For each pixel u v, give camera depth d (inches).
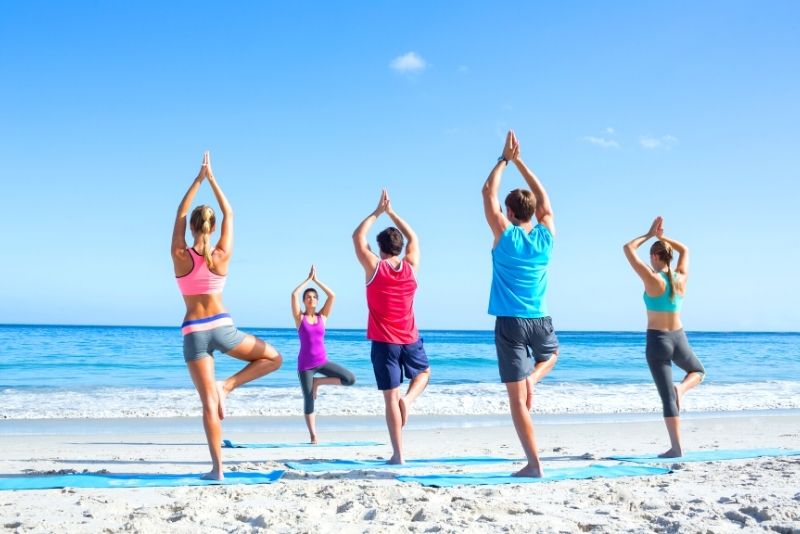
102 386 746.8
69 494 183.5
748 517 150.9
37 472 225.8
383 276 233.0
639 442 346.0
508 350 202.4
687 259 265.1
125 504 169.5
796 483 202.4
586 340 2721.5
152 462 257.8
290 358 1181.1
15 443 331.0
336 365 331.9
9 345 1540.4
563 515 157.9
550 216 211.9
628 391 731.4
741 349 1959.9
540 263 200.7
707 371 1124.5
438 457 273.3
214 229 197.0
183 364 1061.8
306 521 149.7
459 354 1437.0
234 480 200.8
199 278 191.0
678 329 262.2
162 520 151.8
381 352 238.7
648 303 263.1
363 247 235.5
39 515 157.5
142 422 443.5
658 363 261.6
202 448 313.1
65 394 641.6
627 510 163.9
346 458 267.4
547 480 202.4
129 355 1239.5
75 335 2370.8
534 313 200.2
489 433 392.5
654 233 259.1
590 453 287.0
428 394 669.9
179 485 193.9
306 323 330.6
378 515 155.1
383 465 239.5
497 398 629.9
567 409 552.7
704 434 382.9
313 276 334.0
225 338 193.0
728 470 228.1
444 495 178.9
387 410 241.1
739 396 680.4
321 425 432.1
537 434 385.1
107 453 290.5
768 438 360.5
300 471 220.5
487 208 204.5
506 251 199.6
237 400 576.7
